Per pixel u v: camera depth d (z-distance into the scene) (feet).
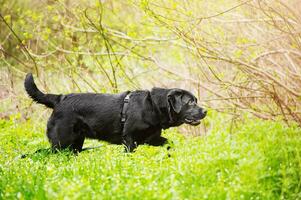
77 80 55.52
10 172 30.14
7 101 60.23
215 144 28.27
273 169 26.86
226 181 25.88
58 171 30.01
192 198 23.81
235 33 48.91
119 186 24.85
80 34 62.64
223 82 41.39
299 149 27.66
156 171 28.91
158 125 37.01
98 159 32.45
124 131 36.94
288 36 41.57
